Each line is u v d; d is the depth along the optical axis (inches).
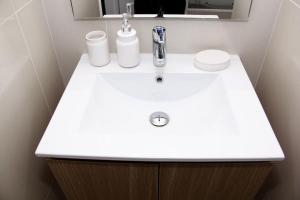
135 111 37.4
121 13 36.8
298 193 31.6
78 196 31.4
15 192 31.5
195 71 36.8
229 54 40.4
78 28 38.6
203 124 33.8
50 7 36.6
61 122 29.1
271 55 38.2
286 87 33.7
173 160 25.5
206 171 27.4
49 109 39.9
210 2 35.6
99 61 37.1
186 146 26.3
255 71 42.5
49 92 39.7
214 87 36.3
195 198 31.3
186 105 37.7
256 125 28.5
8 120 29.0
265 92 40.5
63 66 43.1
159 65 37.4
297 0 31.0
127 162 26.8
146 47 40.5
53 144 26.7
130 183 29.3
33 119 34.8
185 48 40.4
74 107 31.1
